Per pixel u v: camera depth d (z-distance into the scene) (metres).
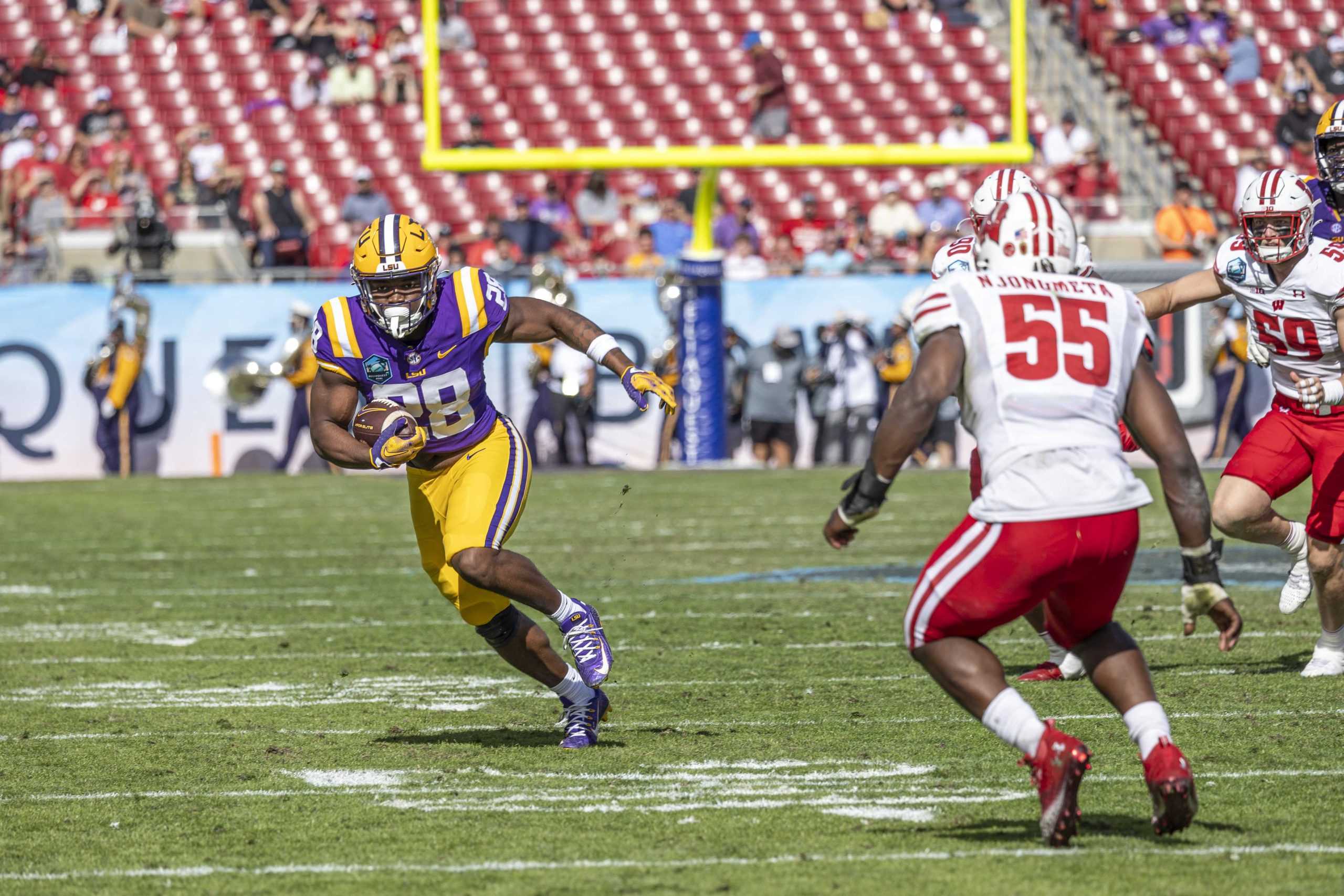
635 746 19.92
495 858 14.98
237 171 75.38
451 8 83.38
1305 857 14.40
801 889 13.73
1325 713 20.75
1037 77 82.00
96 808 17.27
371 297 19.05
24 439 63.62
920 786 17.52
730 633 28.58
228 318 64.25
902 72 81.19
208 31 86.50
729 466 62.88
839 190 79.00
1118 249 68.75
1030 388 14.52
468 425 19.77
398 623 30.66
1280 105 81.44
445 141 81.19
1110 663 14.78
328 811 16.95
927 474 59.41
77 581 37.19
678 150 61.31
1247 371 61.47
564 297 63.12
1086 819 15.95
